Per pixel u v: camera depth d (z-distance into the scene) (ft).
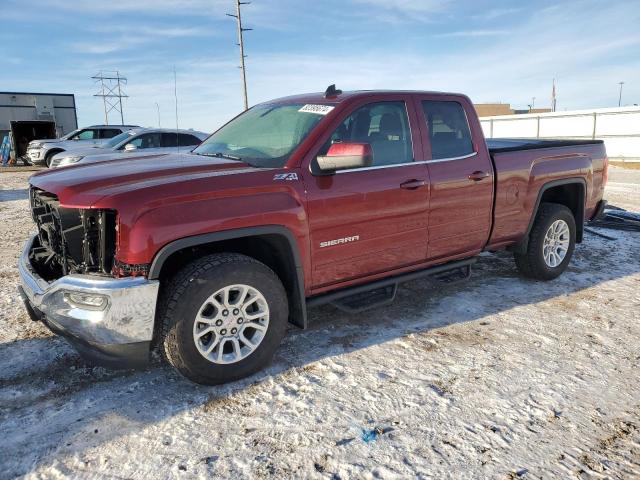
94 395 10.19
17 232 26.63
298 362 11.52
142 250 9.19
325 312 14.57
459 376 10.89
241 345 10.86
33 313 11.19
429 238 13.56
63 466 8.11
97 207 9.21
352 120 12.23
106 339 9.24
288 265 11.25
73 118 109.81
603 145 18.83
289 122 12.64
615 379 10.80
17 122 94.02
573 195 18.21
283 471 7.97
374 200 12.12
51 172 11.99
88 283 9.21
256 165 11.58
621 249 22.11
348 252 11.98
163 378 10.87
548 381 10.69
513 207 15.53
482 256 20.84
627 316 14.32
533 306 15.07
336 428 9.05
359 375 10.92
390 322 13.85
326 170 11.30
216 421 9.29
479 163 14.43
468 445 8.59
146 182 10.00
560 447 8.56
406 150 13.09
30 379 10.82
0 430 9.03
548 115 102.94
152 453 8.41
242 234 10.16
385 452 8.40
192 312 9.73
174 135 44.55
